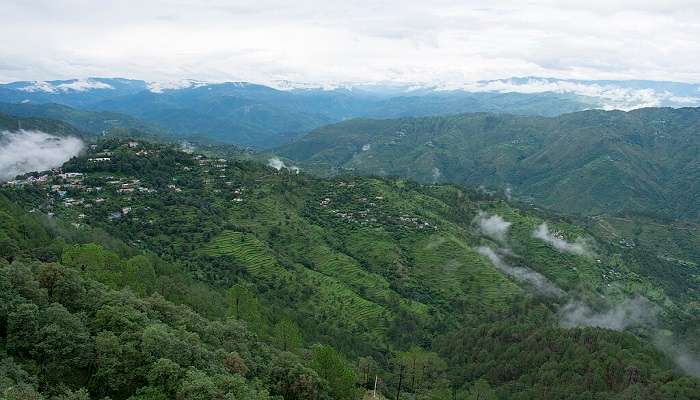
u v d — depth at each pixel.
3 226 136.00
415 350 181.88
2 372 57.28
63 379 65.88
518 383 156.25
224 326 100.50
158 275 153.12
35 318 67.62
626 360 150.00
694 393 128.62
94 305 80.38
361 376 136.75
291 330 127.50
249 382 81.00
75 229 180.25
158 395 63.03
